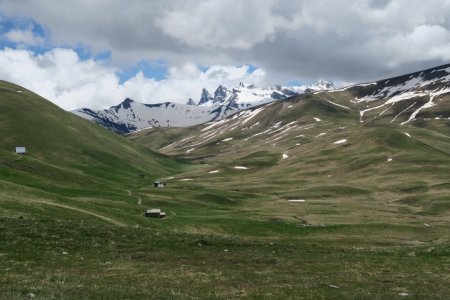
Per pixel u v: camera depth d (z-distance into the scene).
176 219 105.81
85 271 36.97
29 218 61.09
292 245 58.44
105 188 171.75
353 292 32.16
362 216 135.75
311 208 152.62
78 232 52.62
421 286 35.28
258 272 39.69
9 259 39.34
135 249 48.03
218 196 165.38
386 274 40.28
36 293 27.45
